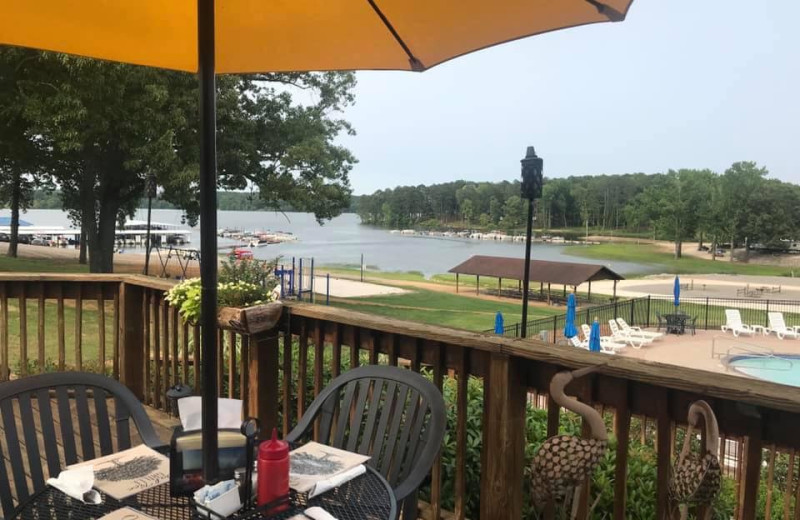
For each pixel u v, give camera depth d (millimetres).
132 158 17719
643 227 66812
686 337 25422
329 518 1241
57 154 18391
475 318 27469
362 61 1961
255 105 20516
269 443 1316
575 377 1562
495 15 1613
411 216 90500
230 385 3146
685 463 1306
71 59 13906
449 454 2535
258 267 3430
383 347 2393
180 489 1356
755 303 35188
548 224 66875
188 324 3422
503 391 1926
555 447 1447
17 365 4758
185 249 23781
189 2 1755
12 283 3811
